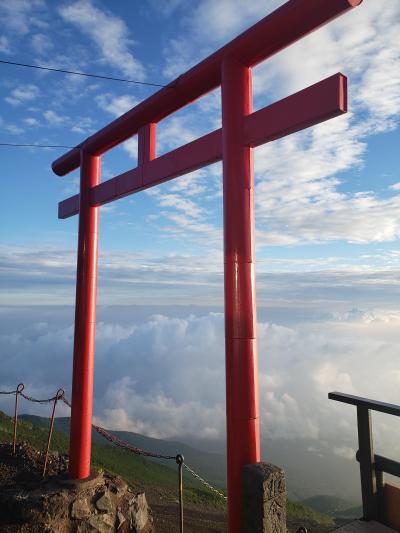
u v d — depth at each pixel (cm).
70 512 642
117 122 684
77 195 823
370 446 310
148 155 634
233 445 421
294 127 416
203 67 515
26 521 621
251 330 440
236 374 431
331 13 395
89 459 715
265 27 435
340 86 378
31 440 1717
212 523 1223
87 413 711
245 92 477
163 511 1227
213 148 507
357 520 307
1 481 726
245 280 444
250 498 389
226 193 459
